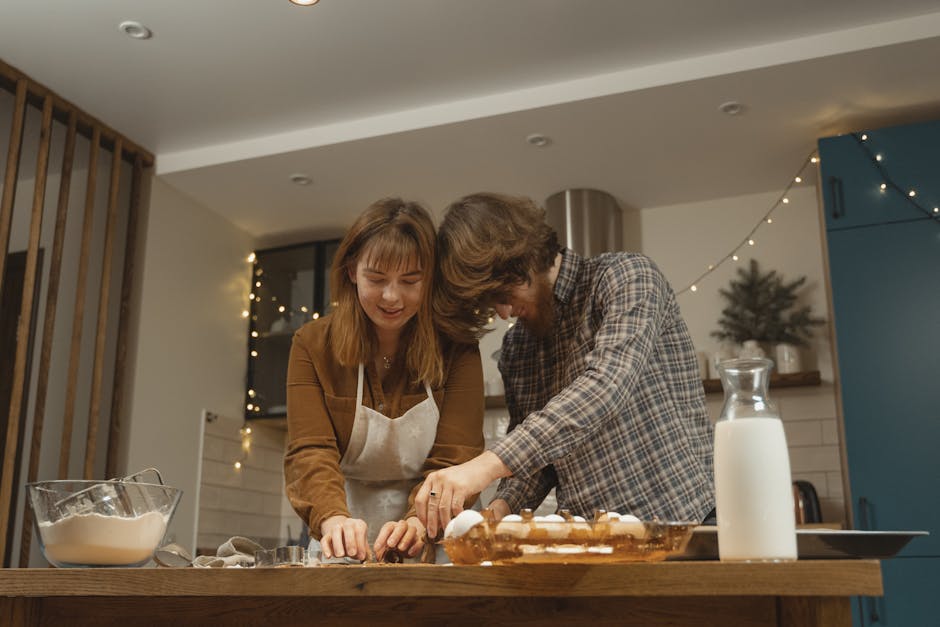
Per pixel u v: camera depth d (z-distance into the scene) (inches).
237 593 40.1
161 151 159.3
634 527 37.8
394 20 124.2
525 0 120.0
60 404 152.0
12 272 159.8
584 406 55.4
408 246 66.9
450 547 40.5
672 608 40.4
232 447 172.2
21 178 164.2
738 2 120.9
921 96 134.6
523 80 138.0
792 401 153.3
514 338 78.8
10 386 153.3
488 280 67.6
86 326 154.6
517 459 53.2
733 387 40.1
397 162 155.0
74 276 156.6
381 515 75.7
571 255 72.7
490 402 164.1
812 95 134.6
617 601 41.0
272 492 183.3
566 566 36.9
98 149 148.5
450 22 124.7
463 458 71.7
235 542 54.3
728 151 149.9
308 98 143.3
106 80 138.6
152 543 48.4
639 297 64.7
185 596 46.3
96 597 47.9
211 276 172.7
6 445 130.3
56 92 141.6
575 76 136.8
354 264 69.8
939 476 127.3
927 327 132.1
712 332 159.0
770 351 153.6
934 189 135.9
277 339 179.3
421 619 43.0
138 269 156.1
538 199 169.6
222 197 168.7
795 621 37.2
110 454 145.7
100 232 157.4
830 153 141.3
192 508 160.6
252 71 136.1
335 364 72.0
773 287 156.3
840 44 125.6
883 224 137.1
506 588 37.3
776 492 38.0
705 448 70.6
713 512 69.3
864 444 131.3
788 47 127.9
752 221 163.2
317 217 176.7
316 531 64.6
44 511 47.0
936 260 133.7
